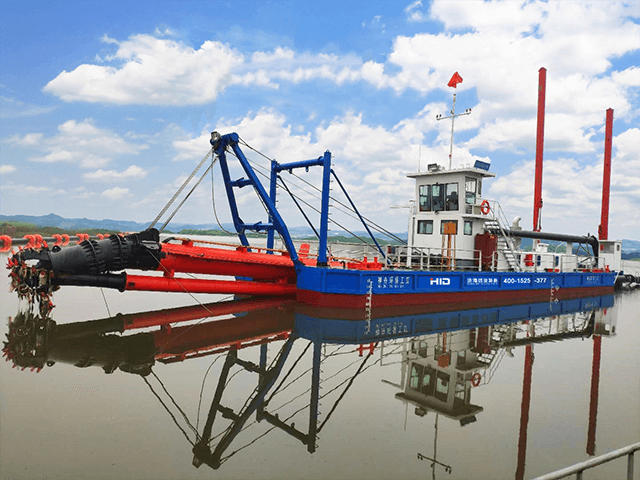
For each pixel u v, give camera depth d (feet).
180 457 17.81
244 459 17.87
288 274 64.44
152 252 51.19
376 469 17.35
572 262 98.22
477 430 21.79
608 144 118.93
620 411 25.23
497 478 16.97
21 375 26.89
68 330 39.55
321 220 59.77
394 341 42.06
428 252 72.69
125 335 38.70
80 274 48.60
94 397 23.93
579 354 39.91
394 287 61.00
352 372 31.14
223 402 24.34
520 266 84.23
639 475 17.74
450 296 68.28
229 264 57.88
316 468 17.34
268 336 41.29
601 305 79.92
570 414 24.52
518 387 29.17
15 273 47.96
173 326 43.45
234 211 69.87
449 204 76.89
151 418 21.57
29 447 17.94
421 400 25.91
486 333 48.37
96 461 17.07
